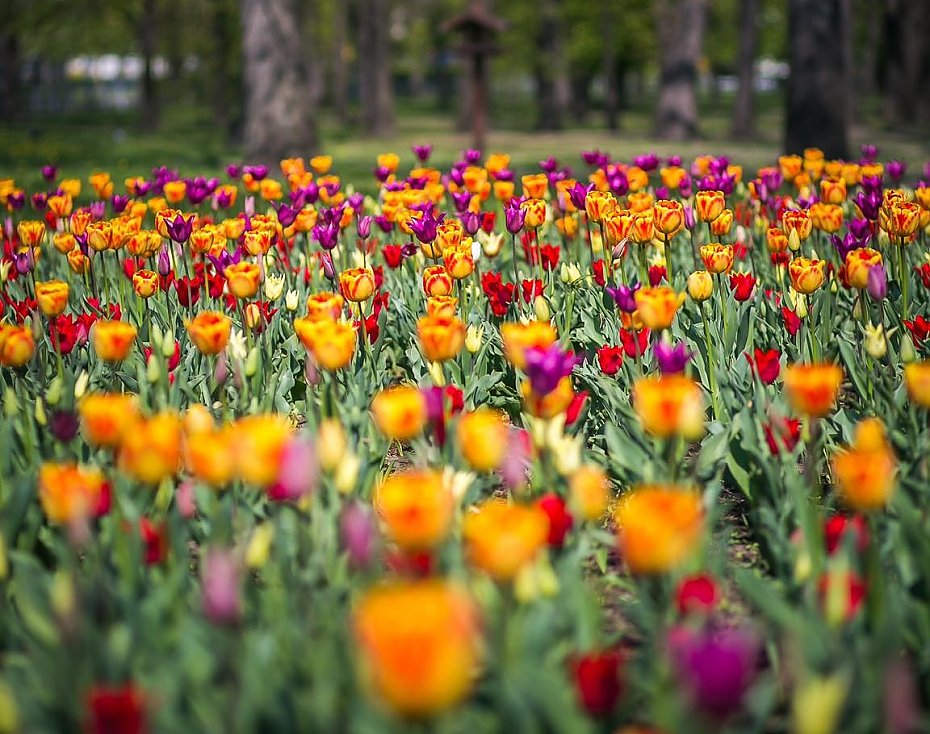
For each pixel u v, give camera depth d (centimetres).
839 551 254
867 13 4269
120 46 4353
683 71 2952
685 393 254
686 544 199
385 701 149
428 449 331
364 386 416
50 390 358
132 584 252
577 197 583
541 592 229
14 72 3878
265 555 254
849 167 755
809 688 168
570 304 524
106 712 169
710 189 701
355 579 262
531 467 357
